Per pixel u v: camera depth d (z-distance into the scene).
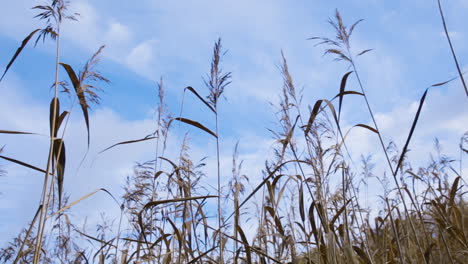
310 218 3.19
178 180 3.94
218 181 3.66
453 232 3.65
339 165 3.75
